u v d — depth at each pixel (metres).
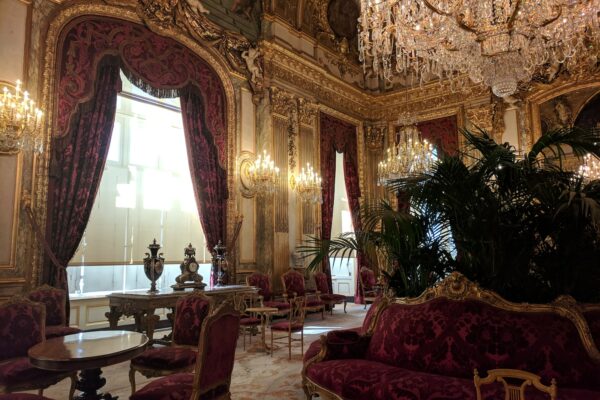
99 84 6.18
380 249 4.33
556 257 3.56
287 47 9.02
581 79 8.91
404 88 11.14
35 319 3.77
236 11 8.48
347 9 11.20
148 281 7.69
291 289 7.96
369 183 11.24
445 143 10.51
